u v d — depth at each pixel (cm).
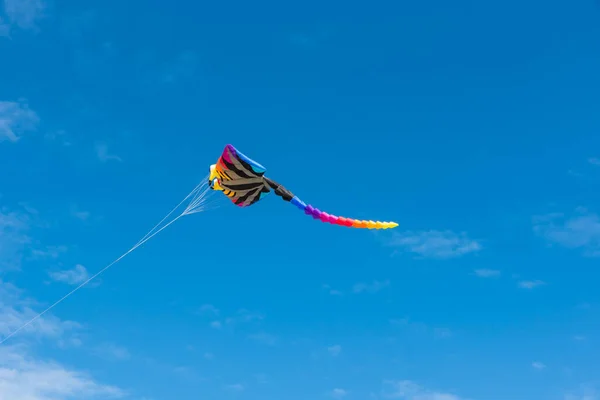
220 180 2591
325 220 2580
